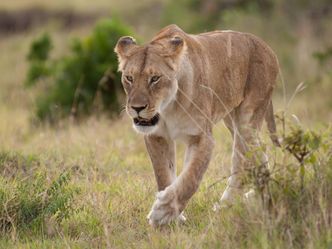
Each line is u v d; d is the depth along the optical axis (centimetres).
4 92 2677
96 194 1055
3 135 1641
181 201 956
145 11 3894
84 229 964
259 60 1159
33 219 973
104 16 3941
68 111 1978
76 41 2103
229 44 1098
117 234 927
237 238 846
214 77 1058
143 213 1016
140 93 948
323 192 862
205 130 1005
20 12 4081
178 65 972
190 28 3312
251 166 895
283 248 806
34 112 2023
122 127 1655
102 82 1930
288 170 867
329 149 895
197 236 888
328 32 2956
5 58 3369
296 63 2614
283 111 894
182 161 1341
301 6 3159
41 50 2553
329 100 2117
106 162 1302
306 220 834
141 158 1366
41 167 1179
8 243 906
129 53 981
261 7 3291
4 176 1159
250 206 860
